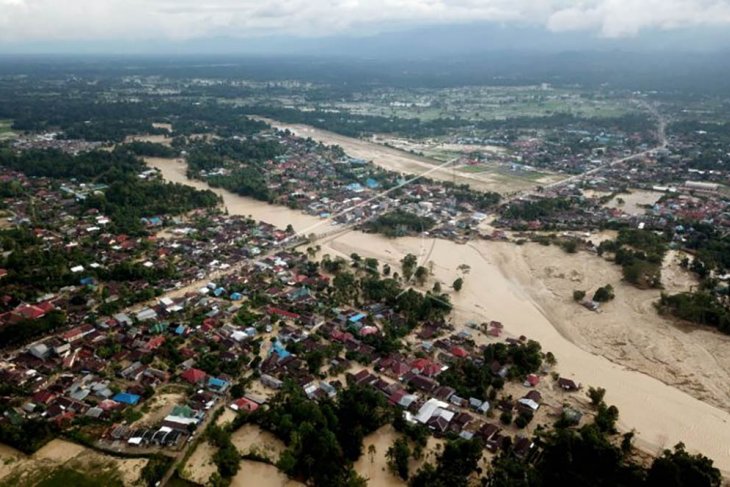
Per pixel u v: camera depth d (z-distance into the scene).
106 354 135.38
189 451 106.62
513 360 142.75
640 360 149.25
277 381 128.88
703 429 122.50
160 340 143.00
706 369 144.50
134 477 100.75
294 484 102.00
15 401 117.44
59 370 130.12
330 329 155.62
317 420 112.25
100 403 118.44
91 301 164.12
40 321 143.88
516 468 102.56
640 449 114.69
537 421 121.31
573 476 103.88
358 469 106.25
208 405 118.75
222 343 144.88
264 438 112.69
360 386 125.25
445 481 99.50
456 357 144.50
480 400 125.19
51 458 104.44
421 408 121.56
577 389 133.88
